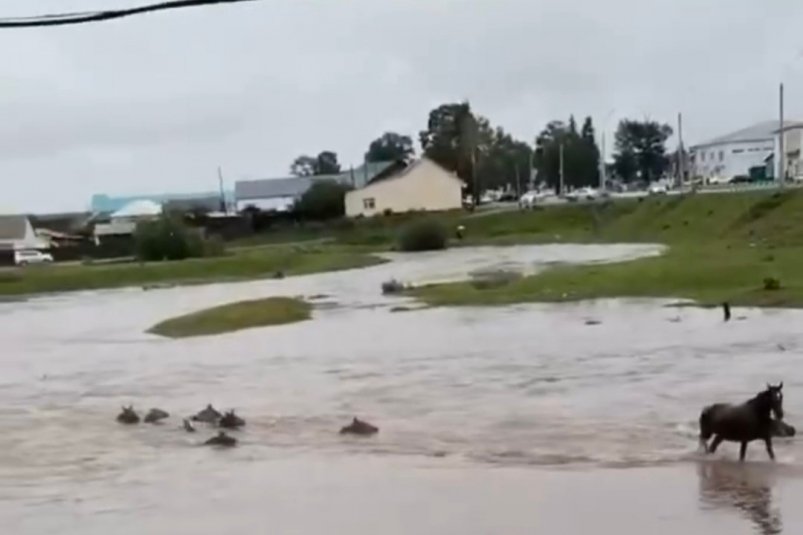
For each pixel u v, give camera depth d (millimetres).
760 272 64812
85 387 42062
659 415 30266
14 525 21375
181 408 35875
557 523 19453
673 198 130125
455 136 195375
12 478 25891
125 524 21062
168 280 104562
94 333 63250
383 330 54875
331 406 34531
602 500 21109
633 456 25453
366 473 24719
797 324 47562
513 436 28469
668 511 20078
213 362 47125
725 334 45688
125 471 26375
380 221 153000
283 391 38125
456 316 59156
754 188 125125
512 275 79688
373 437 29281
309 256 118500
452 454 26625
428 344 48469
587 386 35562
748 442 25719
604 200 147500
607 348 43812
